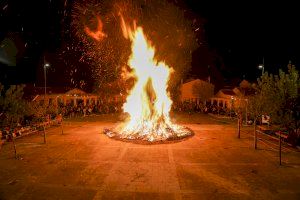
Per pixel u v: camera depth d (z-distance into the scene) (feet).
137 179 33.78
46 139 58.34
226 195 29.12
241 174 35.42
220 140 56.85
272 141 55.88
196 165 39.29
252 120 81.92
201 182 32.73
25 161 41.63
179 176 34.78
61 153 46.26
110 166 38.99
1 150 48.42
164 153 46.01
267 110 49.47
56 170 37.32
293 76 48.01
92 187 31.42
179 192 29.89
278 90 49.37
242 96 82.48
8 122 53.21
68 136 61.77
